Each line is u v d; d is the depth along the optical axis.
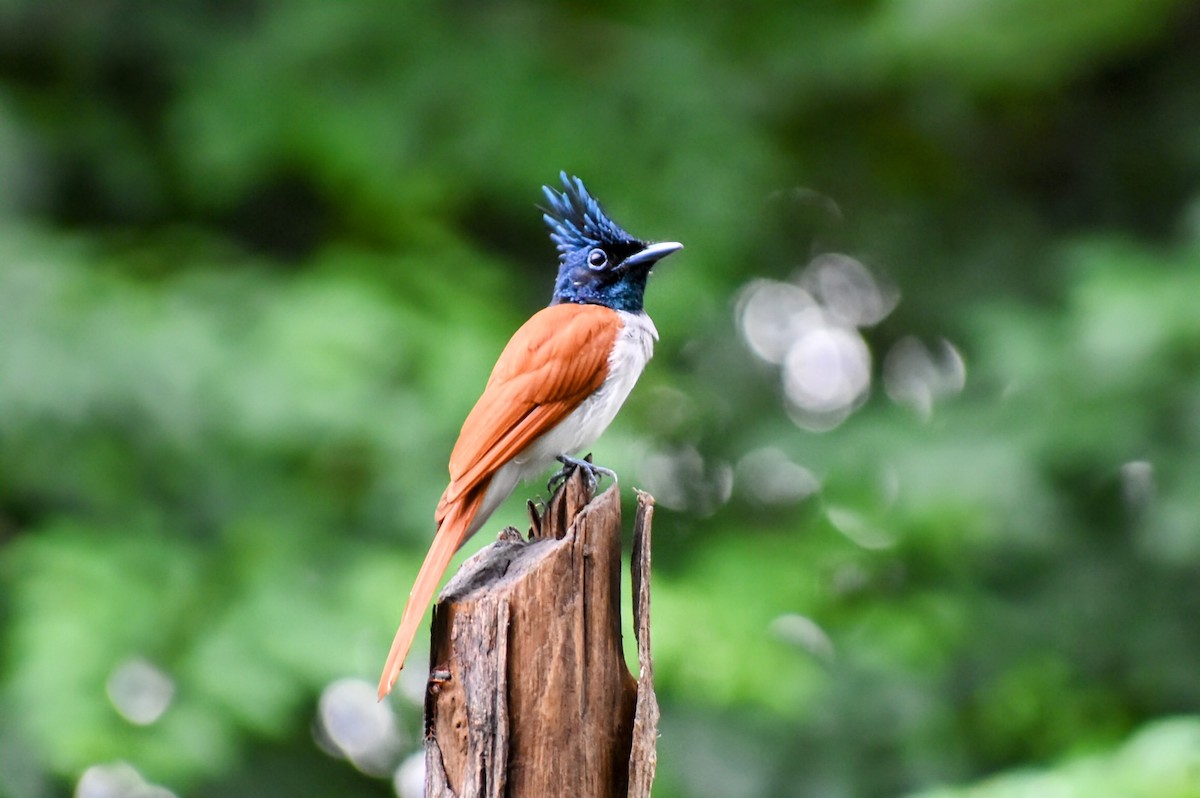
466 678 6.02
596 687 6.10
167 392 11.59
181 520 12.20
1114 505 15.02
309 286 12.48
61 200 14.01
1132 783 7.28
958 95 16.69
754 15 15.51
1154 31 15.86
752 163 14.75
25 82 14.12
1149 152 16.77
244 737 12.05
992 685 14.35
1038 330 14.02
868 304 17.23
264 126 13.72
